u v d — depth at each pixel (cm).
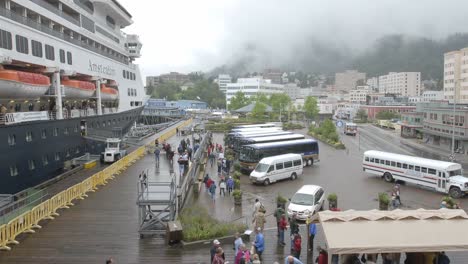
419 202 3406
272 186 4000
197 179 3894
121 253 2003
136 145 5700
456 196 3572
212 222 2344
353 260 1695
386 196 3056
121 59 6372
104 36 5612
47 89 3756
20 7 3550
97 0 5275
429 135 8356
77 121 4362
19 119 3166
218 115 13462
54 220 2486
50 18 3966
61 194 2742
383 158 4238
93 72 4969
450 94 12069
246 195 3597
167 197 2462
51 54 3888
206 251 2044
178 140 6831
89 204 2850
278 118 13350
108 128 5403
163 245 2114
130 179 3712
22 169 3238
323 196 3122
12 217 2192
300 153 5122
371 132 10581
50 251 2006
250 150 4647
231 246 2128
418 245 1498
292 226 2111
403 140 8794
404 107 15125
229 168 4434
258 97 15550
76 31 4575
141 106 7131
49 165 3712
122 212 2664
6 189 3017
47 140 3656
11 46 3206
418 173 3881
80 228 2345
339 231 1573
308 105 13700
